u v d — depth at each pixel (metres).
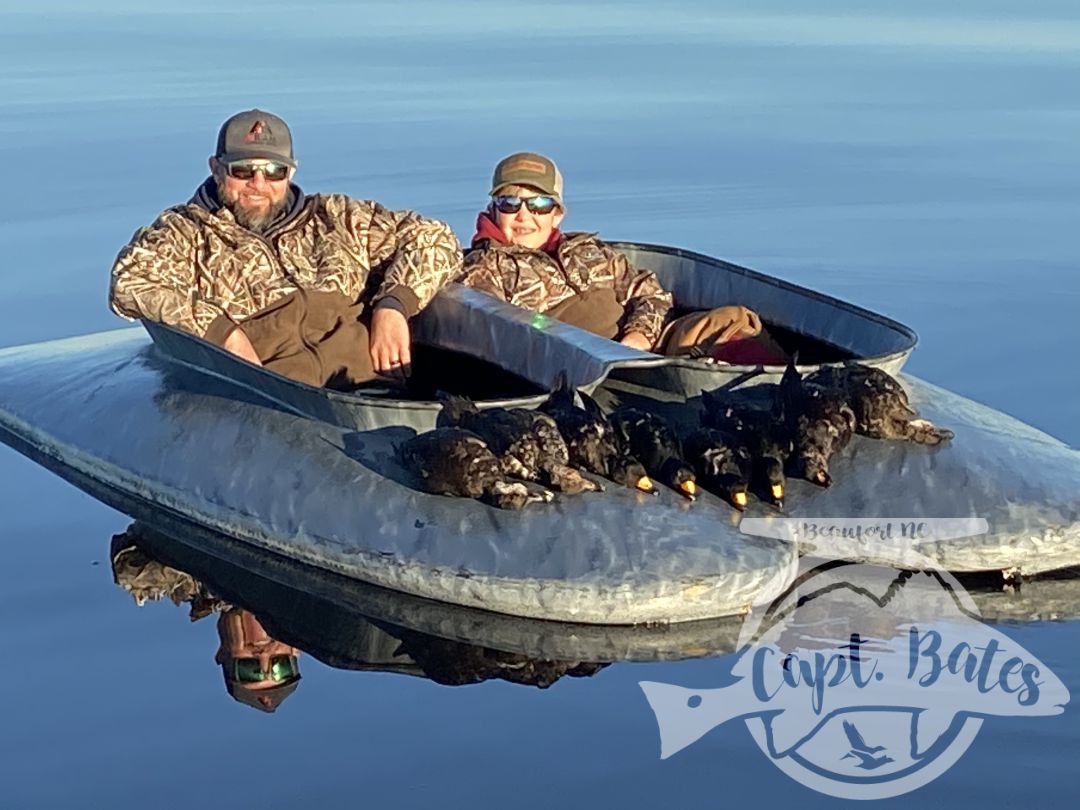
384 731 4.44
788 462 5.86
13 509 6.20
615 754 4.30
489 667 4.88
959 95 15.77
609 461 5.71
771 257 10.15
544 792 4.11
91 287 9.41
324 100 15.38
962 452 5.96
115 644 5.01
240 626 5.16
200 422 6.36
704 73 17.22
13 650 4.96
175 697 4.64
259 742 4.38
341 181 12.12
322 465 5.89
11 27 20.41
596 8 23.23
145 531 5.98
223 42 19.23
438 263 6.98
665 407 6.39
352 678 4.79
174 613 5.26
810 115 14.83
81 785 4.16
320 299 6.78
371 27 20.75
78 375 7.11
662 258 7.92
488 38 19.80
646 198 11.77
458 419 5.79
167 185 11.85
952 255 10.07
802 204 11.52
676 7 23.31
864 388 6.01
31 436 6.88
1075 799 4.05
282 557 5.75
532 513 5.49
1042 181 12.06
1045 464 5.98
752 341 7.02
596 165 12.80
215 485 6.02
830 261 10.02
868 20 21.59
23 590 5.43
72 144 13.25
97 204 11.33
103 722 4.50
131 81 16.28
